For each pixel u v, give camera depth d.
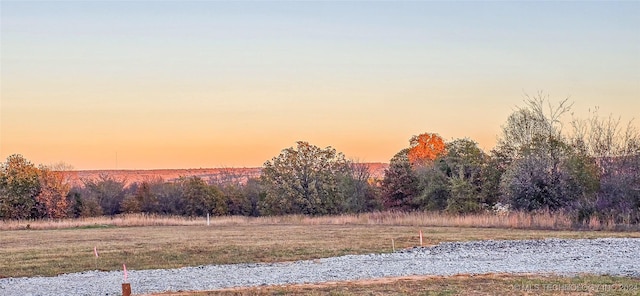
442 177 67.81
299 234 42.94
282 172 80.75
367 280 21.94
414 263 26.91
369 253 31.08
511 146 65.06
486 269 24.50
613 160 53.97
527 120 64.31
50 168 96.81
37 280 24.36
